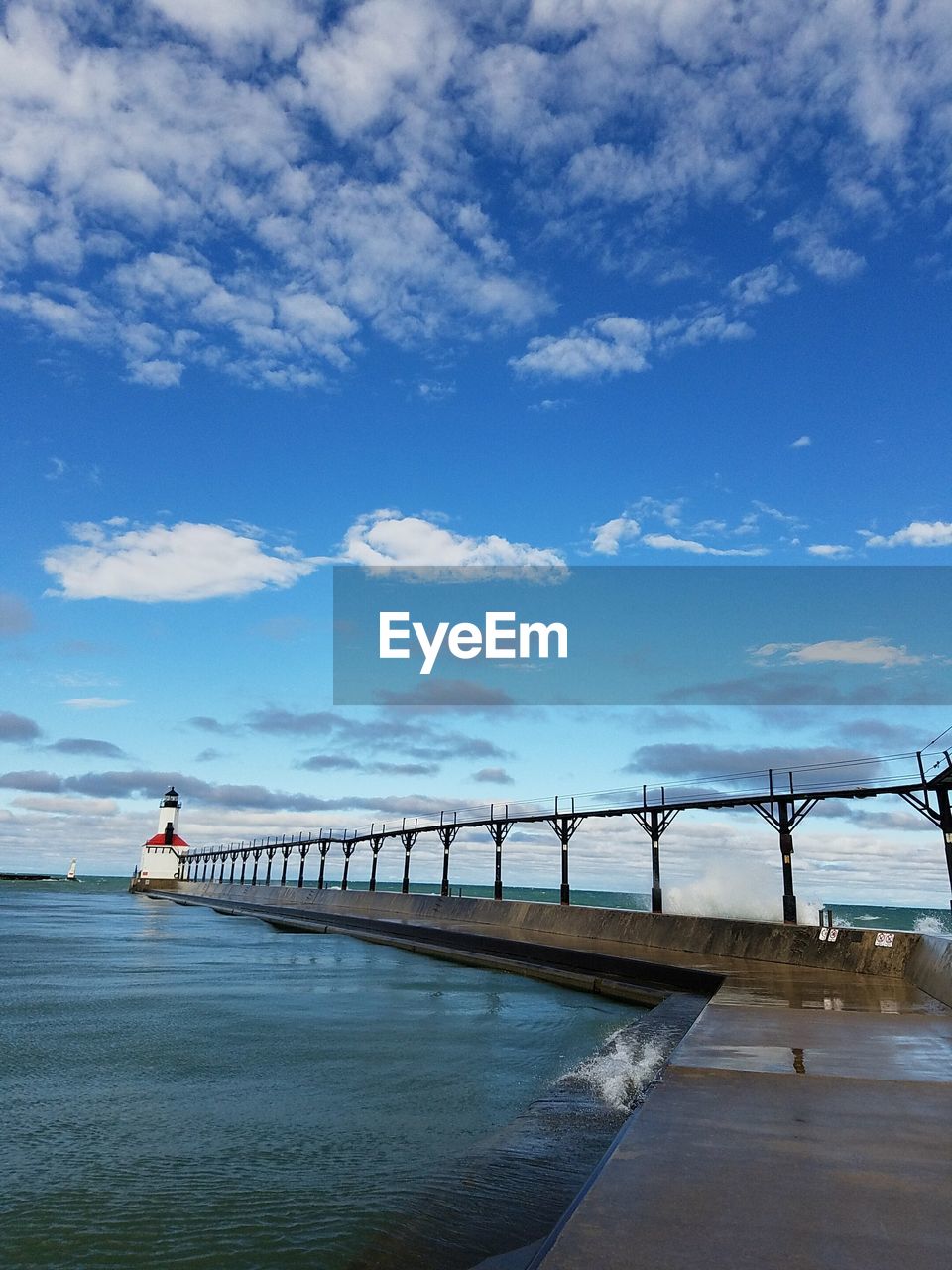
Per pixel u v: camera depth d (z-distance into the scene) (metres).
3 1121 9.43
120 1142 8.66
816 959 17.95
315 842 63.38
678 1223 3.71
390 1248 5.90
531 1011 18.11
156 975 24.53
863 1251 3.42
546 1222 5.99
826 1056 7.71
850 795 21.64
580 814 32.06
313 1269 5.68
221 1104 10.25
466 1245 5.76
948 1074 6.91
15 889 158.62
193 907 83.31
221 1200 7.03
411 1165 7.95
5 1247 6.09
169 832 121.00
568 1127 8.23
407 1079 11.70
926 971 13.88
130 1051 13.46
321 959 29.94
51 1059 12.80
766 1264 3.30
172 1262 5.86
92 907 77.38
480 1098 10.62
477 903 37.16
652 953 21.75
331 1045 14.12
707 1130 5.20
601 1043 14.50
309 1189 7.26
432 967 27.30
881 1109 5.73
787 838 23.44
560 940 26.56
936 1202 3.99
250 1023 16.23
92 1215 6.68
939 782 19.27
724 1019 10.20
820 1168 4.47
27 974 24.31
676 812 27.73
